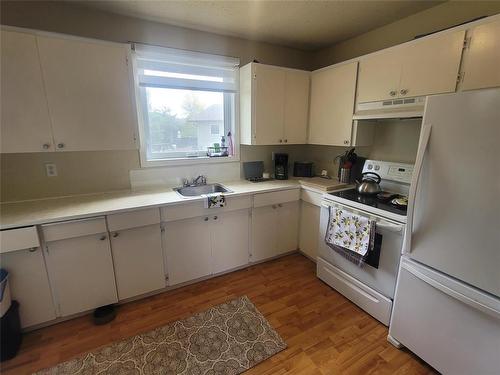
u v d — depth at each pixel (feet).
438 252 4.61
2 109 5.52
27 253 5.52
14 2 6.02
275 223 8.92
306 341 5.79
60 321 6.30
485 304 4.02
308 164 10.16
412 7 6.75
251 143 8.68
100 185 7.60
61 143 6.16
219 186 8.94
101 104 6.44
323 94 8.78
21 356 5.38
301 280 8.13
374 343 5.75
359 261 6.43
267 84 8.53
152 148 8.30
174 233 7.16
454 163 4.20
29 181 6.76
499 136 3.66
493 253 3.89
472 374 4.33
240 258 8.51
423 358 5.06
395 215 5.68
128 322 6.34
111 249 6.40
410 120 7.24
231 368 5.12
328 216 7.54
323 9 6.85
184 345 5.66
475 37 4.91
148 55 7.51
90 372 5.04
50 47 5.70
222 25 7.83
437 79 5.62
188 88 8.30
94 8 6.70
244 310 6.77
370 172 7.75
